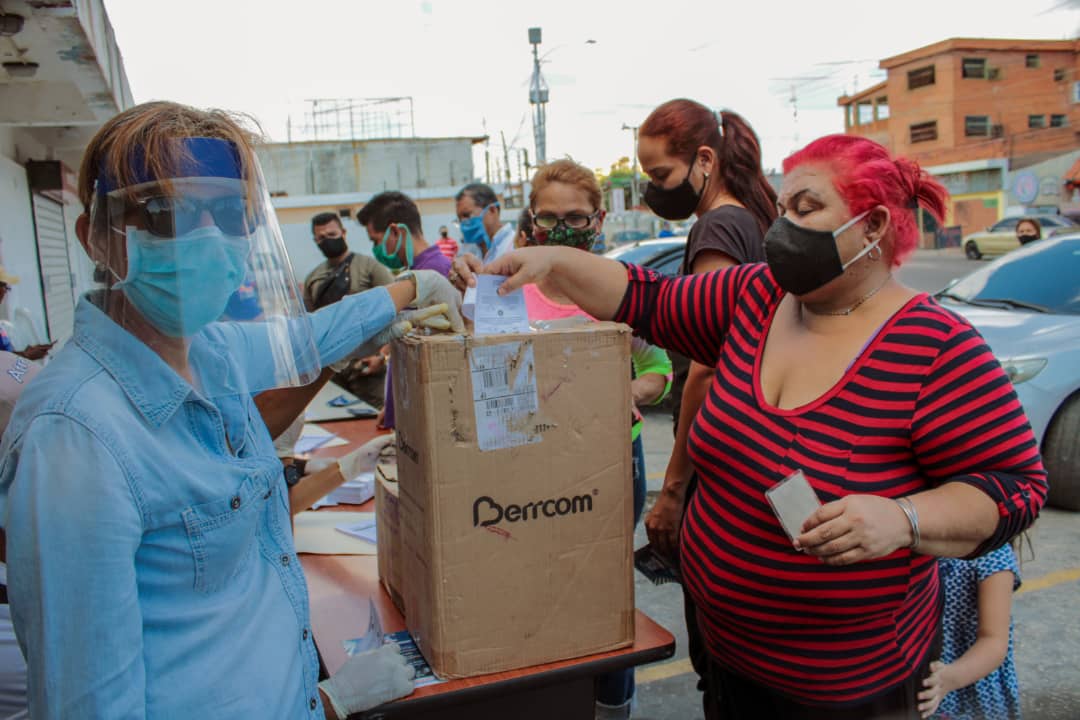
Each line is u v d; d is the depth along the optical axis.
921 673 1.39
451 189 28.64
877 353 1.25
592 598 1.45
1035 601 3.23
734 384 1.39
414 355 1.33
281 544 1.23
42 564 0.90
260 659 1.10
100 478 0.93
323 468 2.22
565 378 1.38
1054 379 4.06
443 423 1.32
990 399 1.19
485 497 1.35
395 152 32.66
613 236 31.84
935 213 1.29
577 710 1.54
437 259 4.49
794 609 1.31
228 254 1.07
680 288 1.62
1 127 5.88
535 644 1.42
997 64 30.55
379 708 1.32
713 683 1.58
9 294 5.24
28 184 6.56
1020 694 2.58
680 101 2.28
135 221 1.02
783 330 1.40
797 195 1.29
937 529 1.13
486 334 1.38
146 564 1.01
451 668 1.37
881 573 1.26
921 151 32.75
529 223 3.16
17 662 1.67
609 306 1.66
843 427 1.24
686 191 2.27
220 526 1.05
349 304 1.54
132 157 1.00
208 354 1.17
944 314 1.25
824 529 1.11
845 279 1.28
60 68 4.32
